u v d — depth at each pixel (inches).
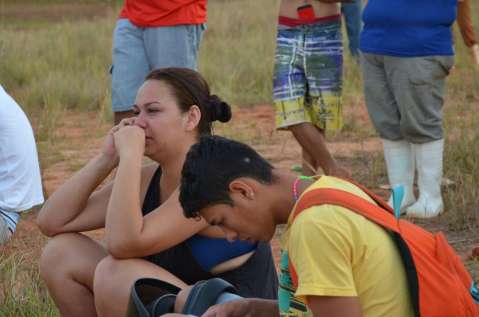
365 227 155.9
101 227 232.4
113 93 369.7
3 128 309.6
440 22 334.0
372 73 348.8
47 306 256.8
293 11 362.9
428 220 346.0
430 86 338.6
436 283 156.2
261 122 578.9
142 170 230.7
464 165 405.1
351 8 692.1
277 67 367.6
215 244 213.3
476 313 160.1
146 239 207.3
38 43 829.8
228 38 834.2
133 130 218.5
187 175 163.8
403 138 351.6
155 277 208.7
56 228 229.3
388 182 398.9
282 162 458.3
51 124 567.2
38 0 1487.5
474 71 647.8
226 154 162.9
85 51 821.2
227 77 687.1
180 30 364.2
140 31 364.8
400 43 335.6
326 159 369.1
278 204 162.9
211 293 190.7
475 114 527.8
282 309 168.2
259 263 217.9
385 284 156.0
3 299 263.0
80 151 508.7
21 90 691.4
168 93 219.8
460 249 313.6
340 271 153.6
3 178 313.1
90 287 226.4
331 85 365.1
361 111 587.8
